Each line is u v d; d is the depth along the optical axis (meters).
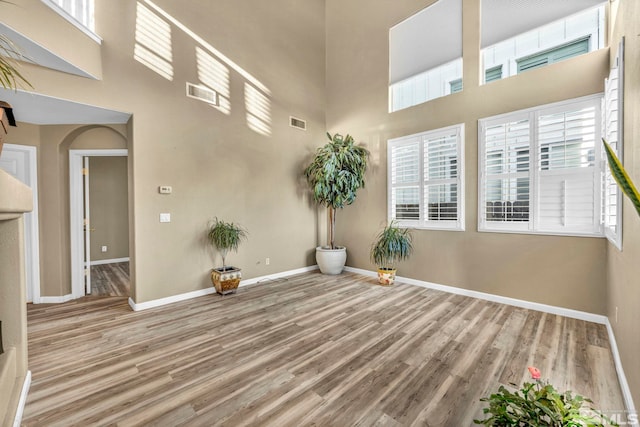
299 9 5.26
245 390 1.92
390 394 1.87
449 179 3.99
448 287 4.02
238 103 4.39
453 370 2.13
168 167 3.66
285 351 2.43
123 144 3.86
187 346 2.53
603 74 2.81
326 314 3.25
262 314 3.26
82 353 2.41
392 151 4.68
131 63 3.34
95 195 6.12
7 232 1.78
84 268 4.05
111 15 3.19
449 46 3.97
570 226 3.04
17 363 1.80
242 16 4.45
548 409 1.13
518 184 3.39
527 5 3.29
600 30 2.99
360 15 5.11
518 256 3.39
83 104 3.01
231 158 4.30
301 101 5.28
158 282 3.58
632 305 1.73
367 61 5.01
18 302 1.82
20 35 2.20
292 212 5.13
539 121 3.21
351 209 5.30
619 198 2.12
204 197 4.01
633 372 1.64
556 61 3.34
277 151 4.90
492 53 3.79
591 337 2.59
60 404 1.79
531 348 2.42
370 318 3.12
